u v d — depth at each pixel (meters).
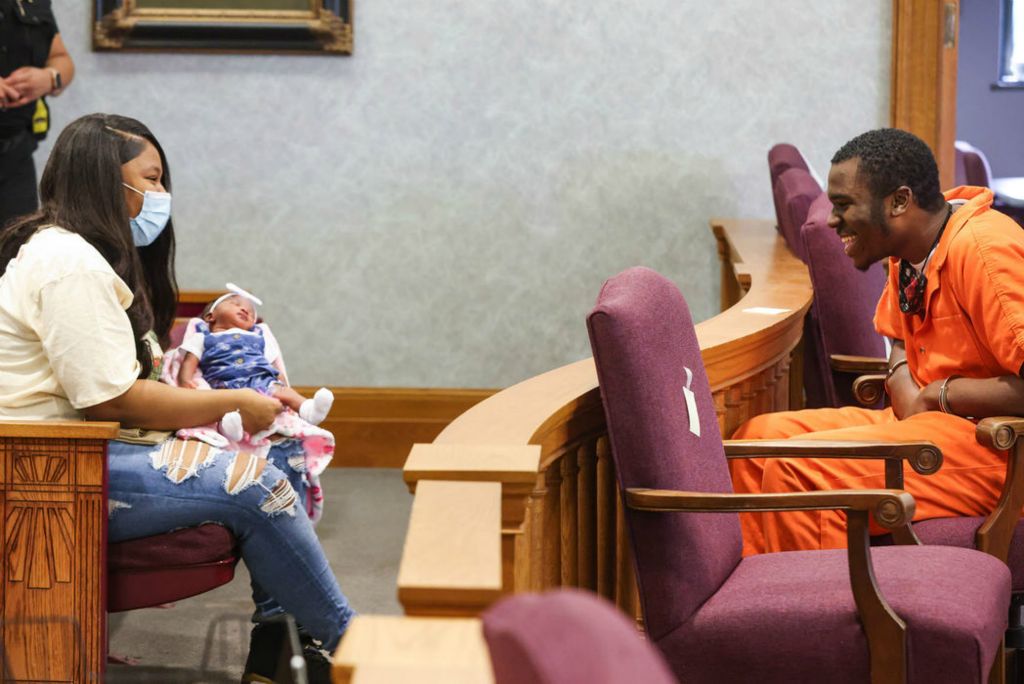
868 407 3.88
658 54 6.13
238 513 3.05
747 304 3.91
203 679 3.18
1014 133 11.09
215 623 3.17
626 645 0.86
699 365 2.82
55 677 2.94
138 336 3.17
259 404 3.27
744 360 3.46
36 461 2.92
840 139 6.19
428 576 1.76
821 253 3.97
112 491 3.01
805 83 6.16
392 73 6.09
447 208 6.18
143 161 3.21
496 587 1.73
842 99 6.16
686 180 6.19
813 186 4.63
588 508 2.91
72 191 3.13
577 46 6.11
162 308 3.46
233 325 3.90
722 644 2.47
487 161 6.16
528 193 6.18
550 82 6.12
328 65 6.08
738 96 6.16
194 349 3.75
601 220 6.21
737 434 3.50
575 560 2.86
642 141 6.17
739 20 6.12
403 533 5.09
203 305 4.66
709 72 6.14
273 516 3.07
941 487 3.07
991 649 2.46
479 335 6.25
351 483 5.90
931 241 3.26
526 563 2.37
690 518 2.53
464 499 2.06
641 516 2.51
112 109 6.09
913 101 6.12
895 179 3.22
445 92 6.11
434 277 6.22
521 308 6.24
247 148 6.13
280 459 3.57
